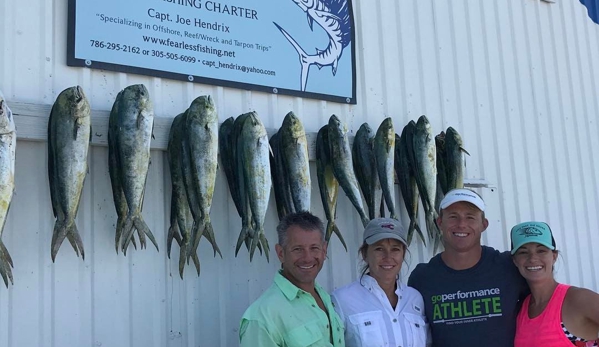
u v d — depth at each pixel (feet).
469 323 10.18
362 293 10.17
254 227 11.64
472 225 10.47
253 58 13.23
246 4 13.28
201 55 12.57
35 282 10.50
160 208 11.80
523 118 17.92
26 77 10.87
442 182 14.97
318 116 14.05
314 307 9.30
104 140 11.13
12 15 10.93
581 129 19.36
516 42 18.25
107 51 11.57
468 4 17.35
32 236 10.59
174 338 11.60
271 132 13.21
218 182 12.42
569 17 19.90
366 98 14.89
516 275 10.29
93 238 11.05
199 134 11.01
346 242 13.98
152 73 11.96
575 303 9.25
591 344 9.25
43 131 10.69
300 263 9.29
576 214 18.62
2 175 9.29
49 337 10.48
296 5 13.97
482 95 17.11
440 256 10.96
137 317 11.30
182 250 11.31
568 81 19.36
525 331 9.78
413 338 9.96
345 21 14.73
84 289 10.88
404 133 14.30
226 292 12.28
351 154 13.69
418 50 16.06
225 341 12.14
